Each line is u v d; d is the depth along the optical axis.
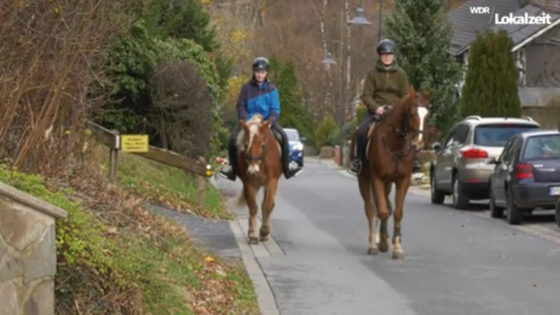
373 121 15.19
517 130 23.67
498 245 16.45
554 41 45.22
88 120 12.52
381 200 14.73
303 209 23.14
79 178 11.40
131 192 16.83
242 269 13.27
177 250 12.11
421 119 14.23
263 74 16.28
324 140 77.00
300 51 78.81
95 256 8.50
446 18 48.59
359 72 76.19
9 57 9.12
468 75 37.75
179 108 24.16
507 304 11.29
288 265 13.95
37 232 7.56
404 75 15.52
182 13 31.69
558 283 12.67
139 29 23.00
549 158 19.59
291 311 10.88
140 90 23.64
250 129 15.48
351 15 72.44
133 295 8.66
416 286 12.43
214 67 31.02
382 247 15.43
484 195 23.36
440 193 25.69
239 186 32.75
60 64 9.86
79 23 9.98
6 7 8.96
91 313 8.28
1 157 9.69
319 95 81.44
